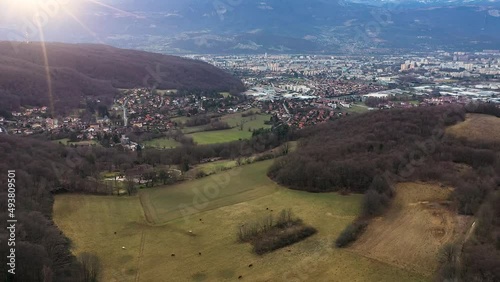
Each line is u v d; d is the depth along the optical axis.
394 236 100.38
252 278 87.25
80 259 90.88
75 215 114.50
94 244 100.69
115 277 88.31
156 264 93.12
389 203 115.62
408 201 116.00
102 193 131.50
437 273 85.19
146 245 101.31
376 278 85.19
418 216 108.06
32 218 97.62
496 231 94.31
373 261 91.06
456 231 99.12
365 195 117.50
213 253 97.31
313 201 123.00
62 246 94.25
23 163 131.25
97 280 87.00
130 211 120.50
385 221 107.56
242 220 112.81
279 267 91.00
